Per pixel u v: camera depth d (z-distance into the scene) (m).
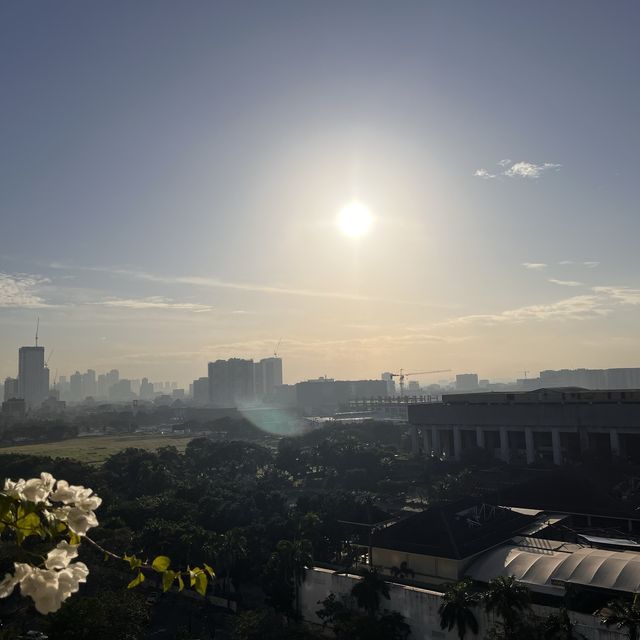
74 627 61.94
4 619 67.31
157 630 85.81
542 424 191.75
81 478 150.88
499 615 66.12
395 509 146.75
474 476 170.12
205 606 94.06
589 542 98.50
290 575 88.19
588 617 67.12
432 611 73.56
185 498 129.12
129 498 147.00
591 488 129.12
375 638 71.31
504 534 97.69
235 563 97.06
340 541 104.38
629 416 176.50
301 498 121.81
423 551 88.12
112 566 83.56
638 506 118.19
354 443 199.38
